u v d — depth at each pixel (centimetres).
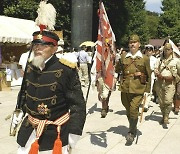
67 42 2834
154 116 867
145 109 919
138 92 589
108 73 584
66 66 305
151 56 1019
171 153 571
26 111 321
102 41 582
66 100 311
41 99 303
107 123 773
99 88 788
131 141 602
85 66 1545
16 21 1673
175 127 753
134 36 606
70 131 304
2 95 1206
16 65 1462
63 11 2803
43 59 300
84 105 310
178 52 841
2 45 1513
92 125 750
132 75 594
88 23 2234
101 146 592
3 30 1451
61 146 298
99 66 587
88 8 2222
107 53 584
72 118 306
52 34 307
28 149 314
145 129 725
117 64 618
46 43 301
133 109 593
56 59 310
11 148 569
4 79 1344
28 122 315
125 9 3356
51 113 304
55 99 302
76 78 309
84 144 600
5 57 1539
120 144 609
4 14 2706
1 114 848
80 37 2227
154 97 1079
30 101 311
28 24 1714
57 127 305
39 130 302
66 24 2808
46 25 321
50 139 304
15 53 1591
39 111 304
